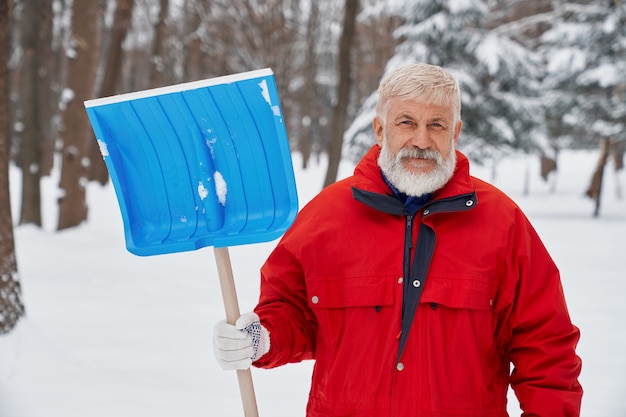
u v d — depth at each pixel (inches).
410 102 80.1
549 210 794.8
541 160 1152.2
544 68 789.9
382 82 84.4
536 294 82.5
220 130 79.2
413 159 80.5
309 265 84.3
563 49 765.3
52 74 936.9
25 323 194.2
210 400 171.6
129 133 81.5
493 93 714.2
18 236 463.2
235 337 75.8
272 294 89.4
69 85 509.0
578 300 312.2
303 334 88.5
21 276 330.0
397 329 80.1
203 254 422.9
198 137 79.9
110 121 81.4
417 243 81.1
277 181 78.2
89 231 495.8
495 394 82.5
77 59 506.6
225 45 976.9
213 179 79.9
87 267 364.2
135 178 82.3
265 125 77.7
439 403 78.7
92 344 218.4
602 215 744.3
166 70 1029.8
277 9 924.6
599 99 748.6
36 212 511.8
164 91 78.8
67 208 505.4
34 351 187.8
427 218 81.1
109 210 668.1
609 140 740.0
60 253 406.0
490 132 721.0
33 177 512.4
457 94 82.0
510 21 1030.4
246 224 79.0
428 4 709.3
